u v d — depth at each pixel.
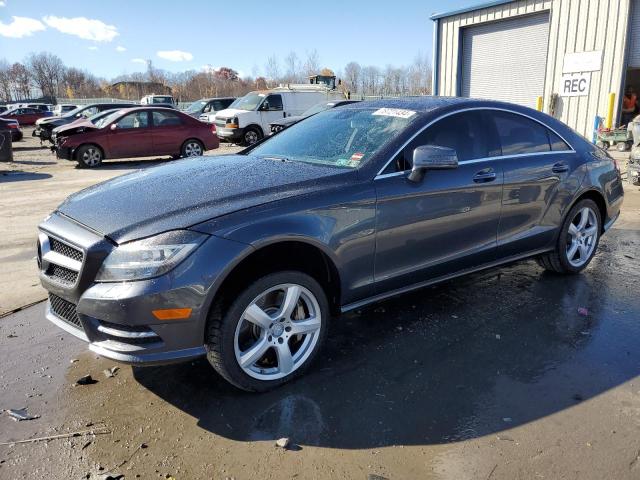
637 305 4.27
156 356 2.72
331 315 3.46
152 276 2.64
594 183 4.76
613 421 2.80
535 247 4.52
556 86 16.36
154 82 72.94
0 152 15.09
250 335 3.06
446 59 20.16
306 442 2.66
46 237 3.15
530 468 2.46
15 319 4.16
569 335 3.76
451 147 3.84
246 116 19.09
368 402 2.99
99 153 14.12
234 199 2.98
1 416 2.88
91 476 2.44
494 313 4.14
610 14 14.65
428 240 3.68
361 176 3.36
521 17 17.38
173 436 2.72
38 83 89.06
